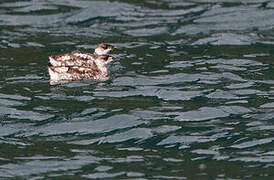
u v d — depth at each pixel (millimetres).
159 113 20328
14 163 17859
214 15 27734
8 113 20328
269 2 28844
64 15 27828
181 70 23125
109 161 17969
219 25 26922
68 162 17906
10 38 25781
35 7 28484
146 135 19203
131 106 20734
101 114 20250
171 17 27641
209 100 21078
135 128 19516
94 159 18062
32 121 19906
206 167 17656
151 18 27562
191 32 26359
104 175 17297
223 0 29094
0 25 26906
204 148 18562
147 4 28812
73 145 18750
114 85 22141
